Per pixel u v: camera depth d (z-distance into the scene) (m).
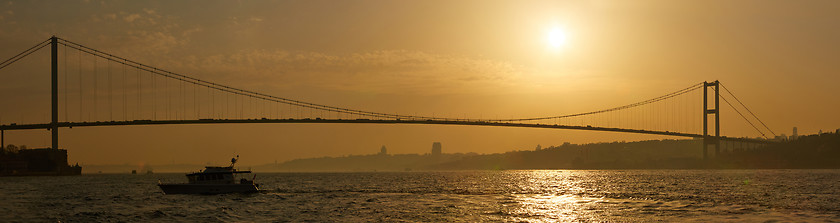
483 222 56.06
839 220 57.00
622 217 59.50
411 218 59.03
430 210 65.88
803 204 71.69
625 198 82.88
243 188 85.06
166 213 63.62
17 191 109.75
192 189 83.75
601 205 71.44
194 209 66.94
